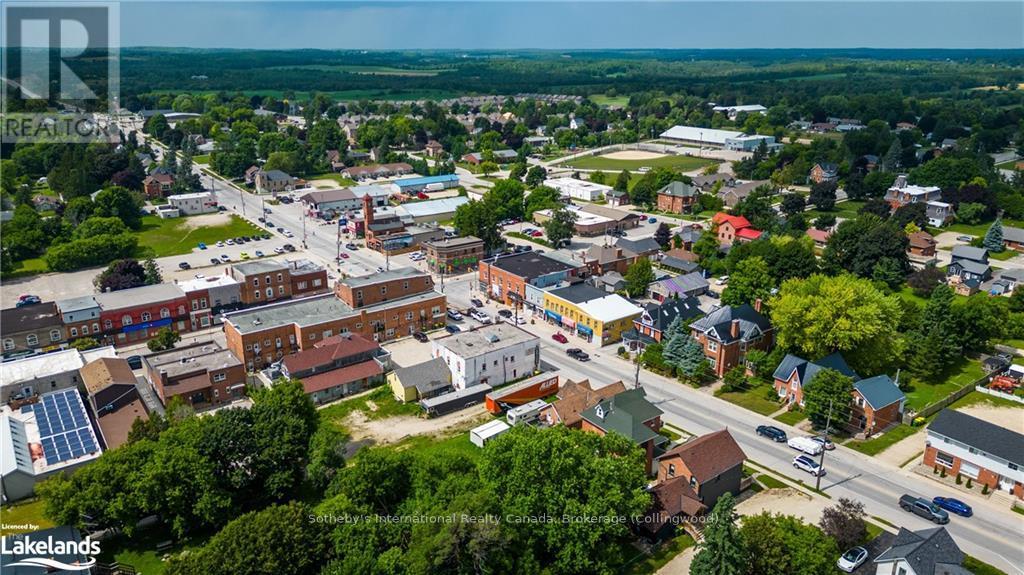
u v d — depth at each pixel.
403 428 95.12
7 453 82.06
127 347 123.38
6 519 75.69
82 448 85.31
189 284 136.38
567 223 183.62
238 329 111.50
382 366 108.50
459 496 62.28
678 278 143.50
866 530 69.31
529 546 62.94
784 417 96.06
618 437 74.75
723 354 106.94
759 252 147.12
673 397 102.19
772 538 61.06
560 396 96.62
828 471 82.94
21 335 116.50
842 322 100.75
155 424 82.69
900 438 90.50
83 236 176.88
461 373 103.38
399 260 173.25
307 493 77.94
